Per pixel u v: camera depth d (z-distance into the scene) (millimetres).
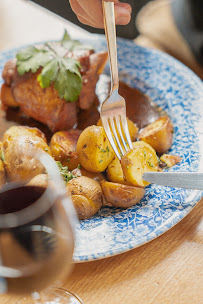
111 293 491
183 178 531
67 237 424
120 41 778
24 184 440
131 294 489
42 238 415
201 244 521
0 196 436
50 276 425
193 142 610
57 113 672
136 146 568
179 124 648
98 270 508
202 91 676
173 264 507
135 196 541
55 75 655
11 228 408
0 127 698
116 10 597
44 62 664
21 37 835
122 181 563
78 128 688
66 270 440
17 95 686
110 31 552
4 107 725
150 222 521
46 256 417
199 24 706
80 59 675
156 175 538
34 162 510
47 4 890
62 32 840
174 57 779
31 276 414
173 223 516
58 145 610
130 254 518
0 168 537
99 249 498
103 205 560
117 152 569
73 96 663
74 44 698
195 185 525
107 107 581
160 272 502
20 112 718
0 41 830
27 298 495
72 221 434
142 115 688
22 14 887
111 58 560
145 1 864
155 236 506
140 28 824
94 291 494
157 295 486
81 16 652
